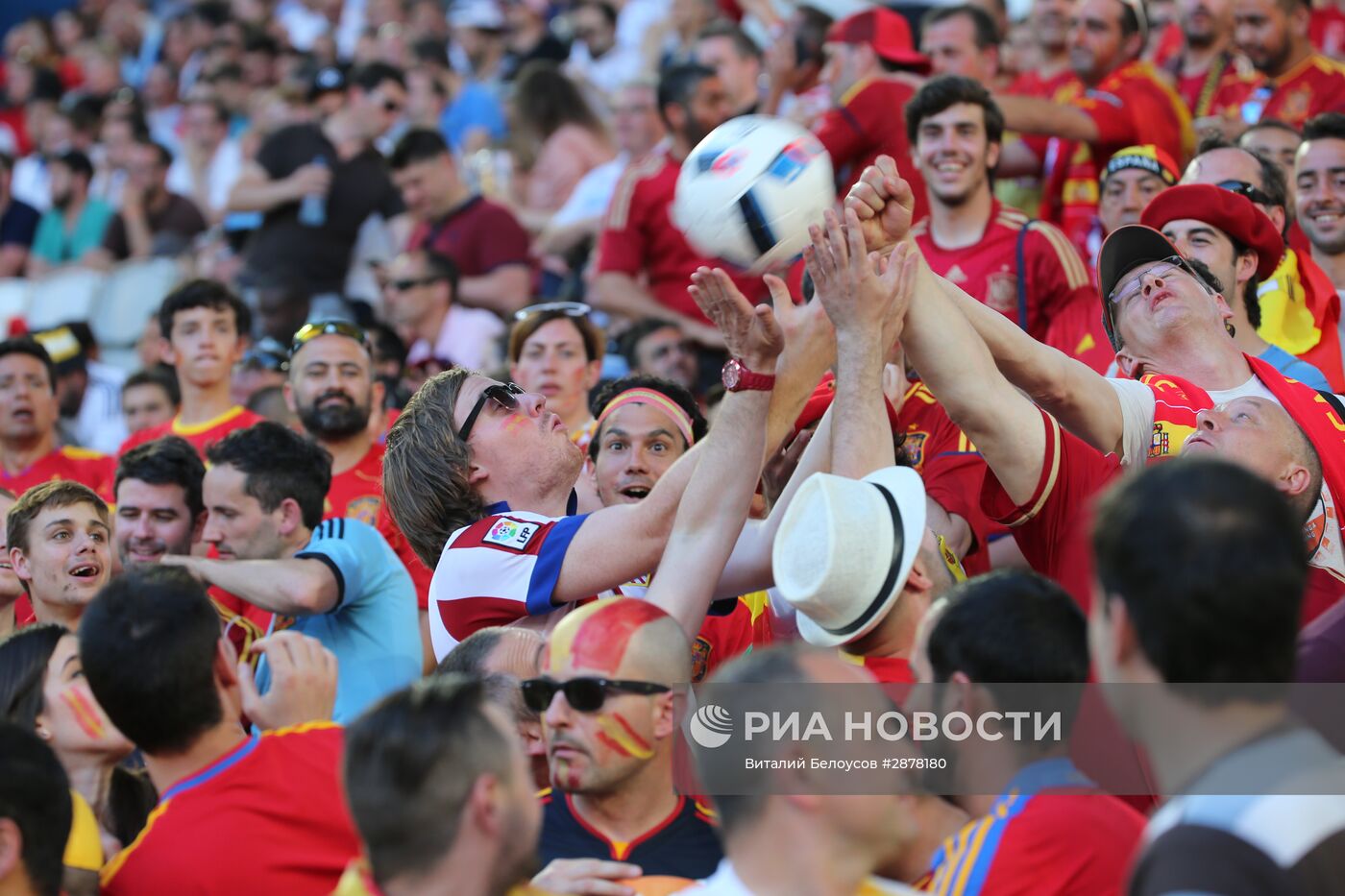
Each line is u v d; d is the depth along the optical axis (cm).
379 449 1138
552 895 464
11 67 2980
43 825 506
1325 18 1576
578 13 2339
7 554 898
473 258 1628
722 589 700
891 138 1230
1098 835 468
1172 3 1576
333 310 1630
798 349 667
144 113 2553
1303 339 973
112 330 1855
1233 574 375
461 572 700
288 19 2992
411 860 430
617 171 1722
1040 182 1291
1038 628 491
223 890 548
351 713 848
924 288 639
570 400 1148
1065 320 1047
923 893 482
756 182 643
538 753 605
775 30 1742
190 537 980
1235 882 353
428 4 2567
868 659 589
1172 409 701
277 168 1750
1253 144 1170
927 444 842
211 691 572
